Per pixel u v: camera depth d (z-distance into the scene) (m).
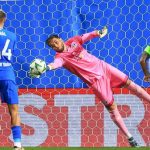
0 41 21.16
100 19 25.00
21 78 25.27
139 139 25.05
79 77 24.59
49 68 23.08
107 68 24.41
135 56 25.09
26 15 25.05
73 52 24.16
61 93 25.11
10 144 25.11
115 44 25.06
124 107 25.05
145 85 25.20
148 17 24.97
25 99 25.14
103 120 25.02
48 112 25.11
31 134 25.11
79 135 25.05
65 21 25.00
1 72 21.22
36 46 25.09
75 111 25.08
